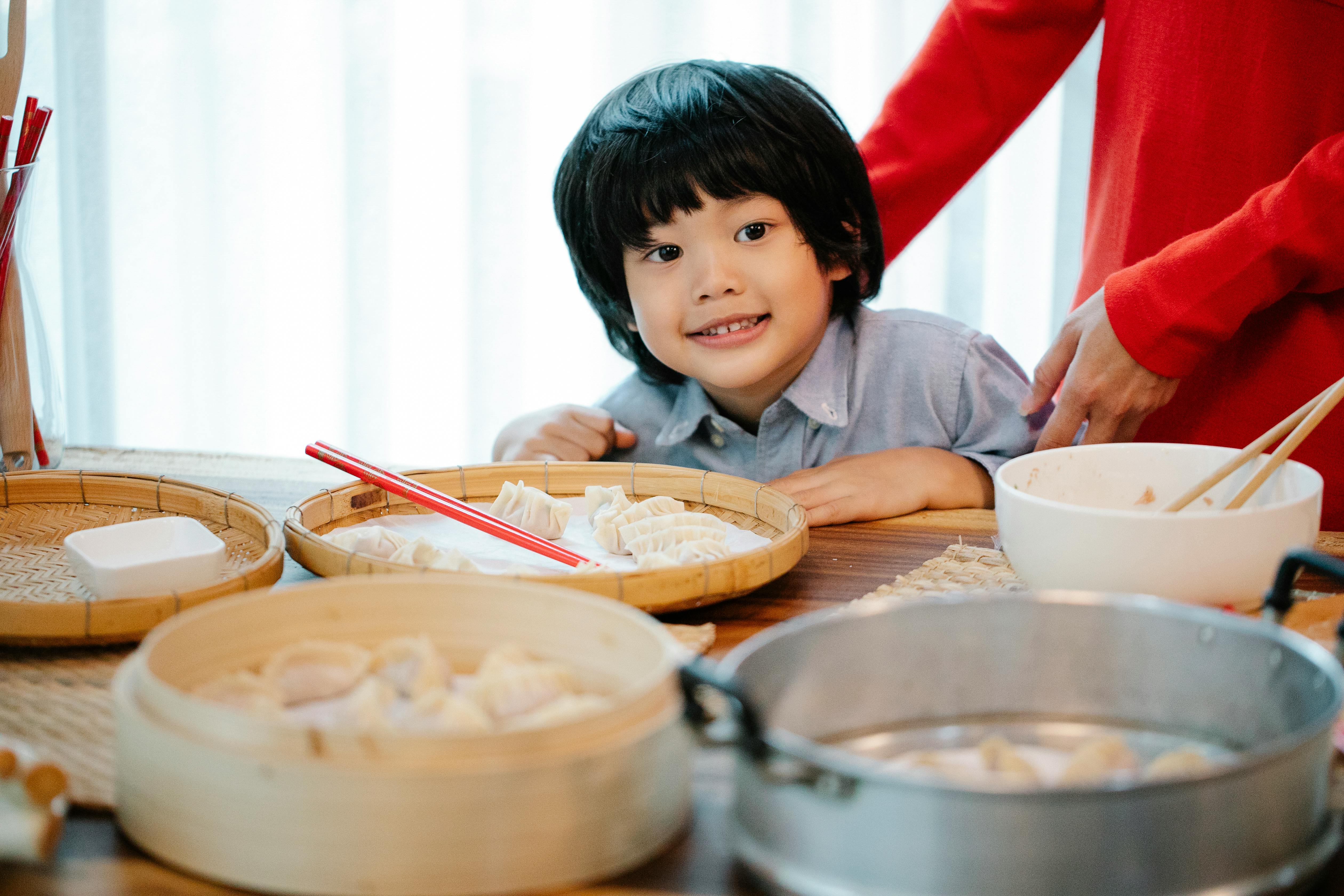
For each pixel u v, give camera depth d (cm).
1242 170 113
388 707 52
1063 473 81
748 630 73
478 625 58
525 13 213
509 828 42
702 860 46
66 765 54
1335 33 106
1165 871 38
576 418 132
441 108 224
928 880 38
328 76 226
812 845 40
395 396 237
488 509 100
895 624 52
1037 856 38
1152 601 52
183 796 44
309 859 42
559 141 220
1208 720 52
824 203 117
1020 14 130
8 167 106
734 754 45
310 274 236
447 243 230
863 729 53
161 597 67
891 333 132
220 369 240
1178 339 100
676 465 137
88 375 241
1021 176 212
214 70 227
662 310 119
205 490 92
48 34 231
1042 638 53
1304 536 67
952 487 110
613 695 54
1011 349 219
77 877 45
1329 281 102
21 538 89
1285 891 41
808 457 132
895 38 206
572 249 130
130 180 234
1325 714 45
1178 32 114
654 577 70
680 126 112
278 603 56
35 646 69
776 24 208
